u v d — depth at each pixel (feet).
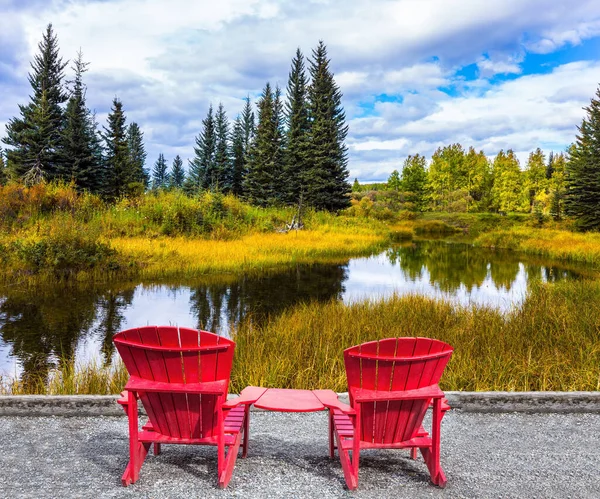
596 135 128.26
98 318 32.24
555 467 9.90
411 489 8.79
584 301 32.60
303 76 140.36
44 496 8.25
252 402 9.69
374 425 9.10
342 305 32.65
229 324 31.12
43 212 69.31
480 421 12.94
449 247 109.60
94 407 13.08
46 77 108.47
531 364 18.52
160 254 57.26
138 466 9.10
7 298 37.88
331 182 131.03
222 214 85.76
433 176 263.29
